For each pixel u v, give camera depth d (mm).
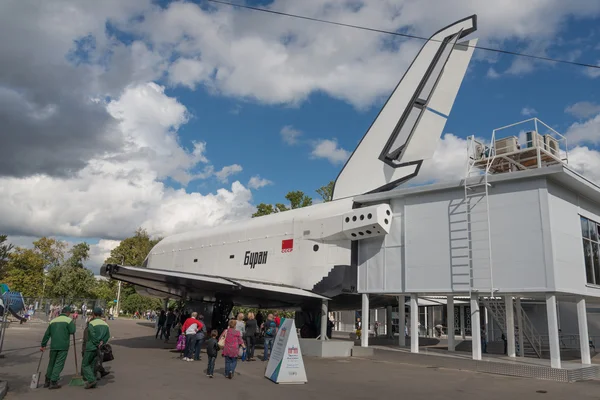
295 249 19094
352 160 19750
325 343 16125
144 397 8109
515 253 13867
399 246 16734
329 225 18078
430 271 15672
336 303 19188
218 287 16719
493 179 14477
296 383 10312
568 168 13391
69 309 9078
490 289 14141
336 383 10586
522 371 12875
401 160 18141
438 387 10570
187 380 10055
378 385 10539
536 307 27828
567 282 13766
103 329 8930
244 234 21906
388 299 19734
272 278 19609
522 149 15844
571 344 26375
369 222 16672
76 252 53531
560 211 14258
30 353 14008
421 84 18328
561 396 9773
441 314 34250
